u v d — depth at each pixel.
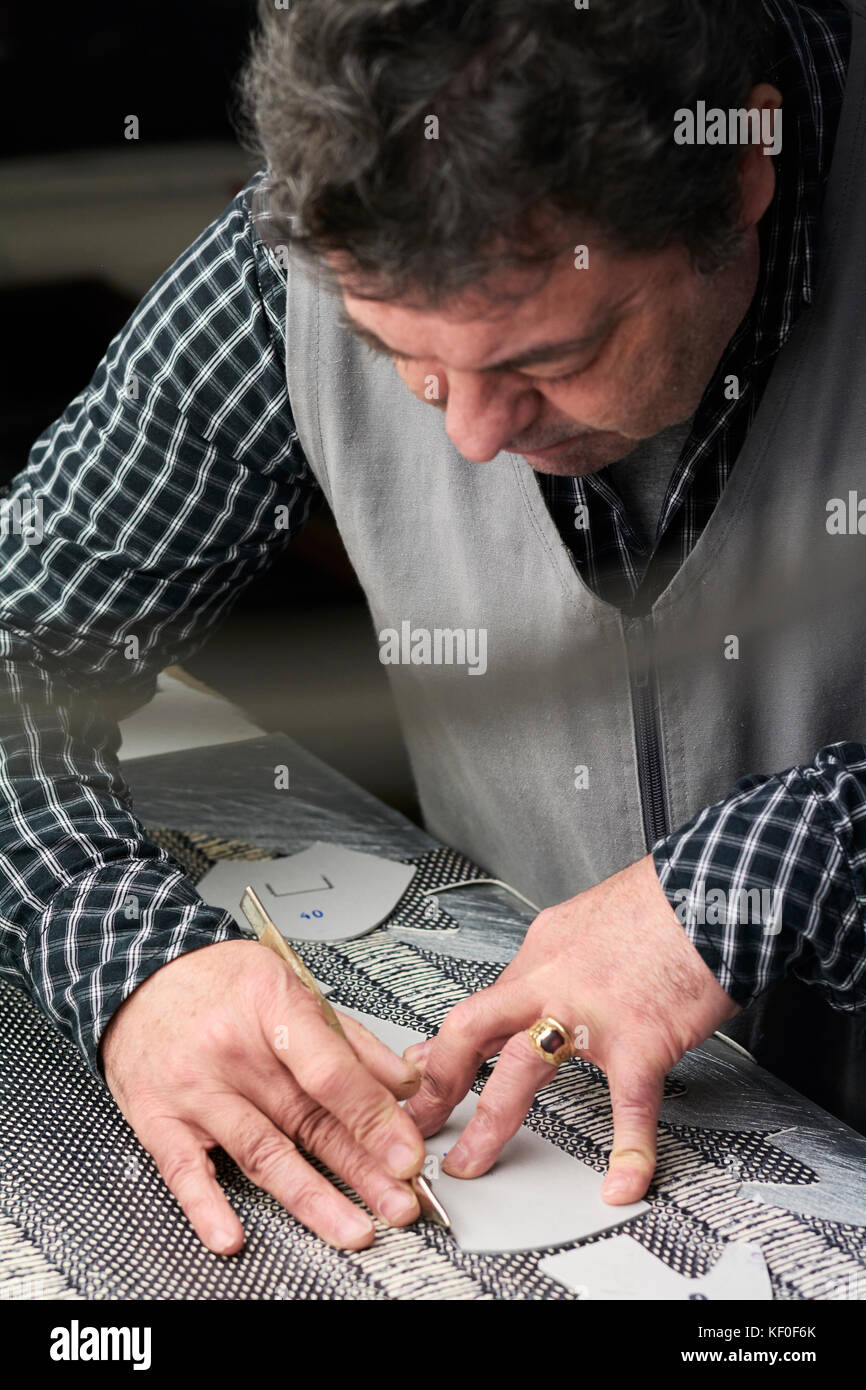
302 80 0.54
